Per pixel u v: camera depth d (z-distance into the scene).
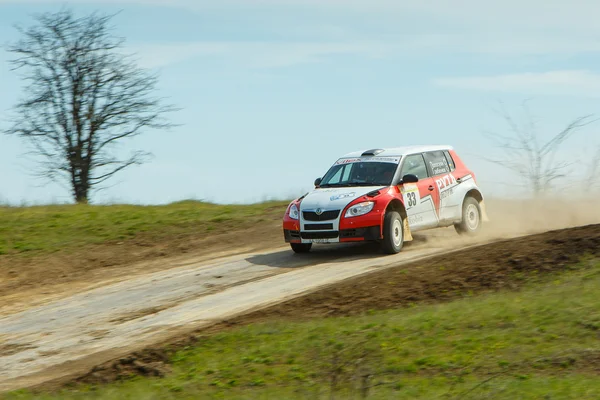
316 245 40.47
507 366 18.58
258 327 24.69
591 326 20.44
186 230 45.38
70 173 88.12
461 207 39.78
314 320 25.14
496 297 24.92
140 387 20.06
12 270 36.88
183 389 19.62
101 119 87.56
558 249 29.58
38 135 87.12
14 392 20.56
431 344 20.84
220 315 27.44
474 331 21.47
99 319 28.52
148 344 24.58
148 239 43.28
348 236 35.06
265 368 20.72
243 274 34.16
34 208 55.06
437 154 40.25
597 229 31.53
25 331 27.67
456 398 16.47
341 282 30.02
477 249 32.25
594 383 16.72
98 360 23.52
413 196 37.03
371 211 35.00
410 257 34.47
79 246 41.38
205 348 23.25
